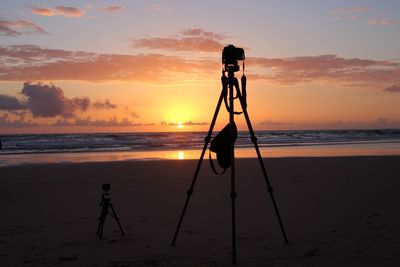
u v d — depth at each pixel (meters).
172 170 17.16
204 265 5.26
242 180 13.71
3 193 11.45
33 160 24.52
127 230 7.29
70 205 9.70
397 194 10.79
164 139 66.06
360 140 57.53
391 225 7.45
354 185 12.43
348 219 8.00
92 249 6.06
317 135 82.38
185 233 7.03
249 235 6.87
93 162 21.36
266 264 5.26
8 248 6.14
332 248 6.00
